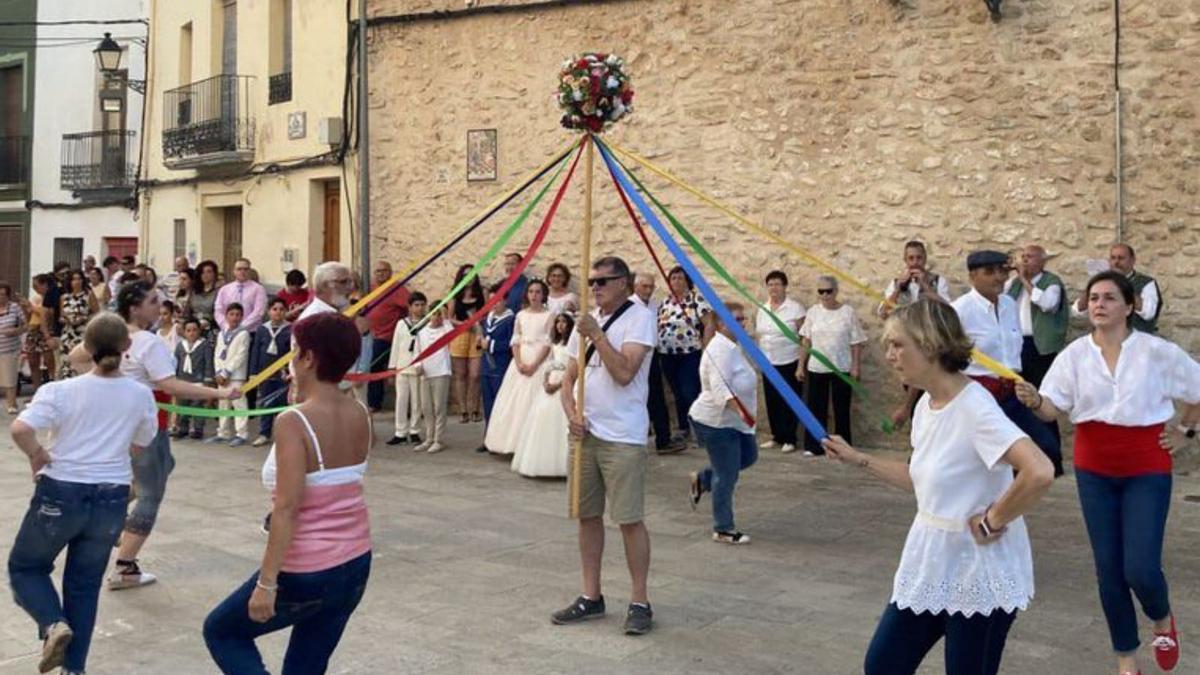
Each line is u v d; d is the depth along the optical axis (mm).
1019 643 5305
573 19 12453
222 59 17312
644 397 5551
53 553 4695
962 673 3361
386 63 13852
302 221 15219
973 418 3303
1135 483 4605
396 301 12688
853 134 10875
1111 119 9711
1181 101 9430
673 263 11898
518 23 12859
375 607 5922
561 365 9516
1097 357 4688
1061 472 7309
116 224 20344
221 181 16812
